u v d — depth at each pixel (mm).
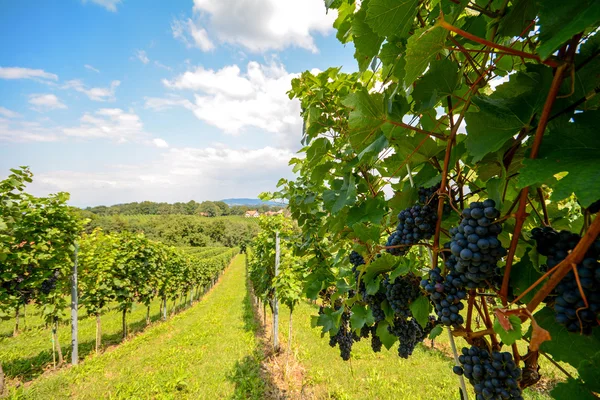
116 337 12953
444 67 1057
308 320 13836
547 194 1337
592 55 730
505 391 938
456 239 939
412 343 1943
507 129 863
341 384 6949
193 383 7387
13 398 6371
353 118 1268
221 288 29859
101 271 11039
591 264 670
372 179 2387
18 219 6535
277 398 6535
